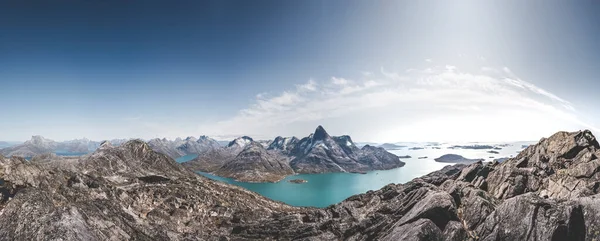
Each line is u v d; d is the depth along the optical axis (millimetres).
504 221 54281
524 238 50188
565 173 69312
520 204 54438
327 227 80688
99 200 78625
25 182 71375
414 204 72812
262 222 91000
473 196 66875
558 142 81500
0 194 66188
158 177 127812
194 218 96125
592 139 77062
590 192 59438
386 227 68000
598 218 47062
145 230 72438
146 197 102000
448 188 76688
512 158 86500
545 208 51906
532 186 71500
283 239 78812
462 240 55250
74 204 70375
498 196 72562
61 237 52406
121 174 133000
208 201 111375
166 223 87688
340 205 94688
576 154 75500
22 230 52750
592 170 65062
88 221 62656
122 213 77062
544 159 78375
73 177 84062
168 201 102938
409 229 58344
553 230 48344
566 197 62500
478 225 58750
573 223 48312
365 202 98125
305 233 79000
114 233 65188
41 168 79688
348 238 71812
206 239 79125
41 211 56312
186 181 133375
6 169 70812
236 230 88000
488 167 84688
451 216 59781
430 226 56781
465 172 90000
